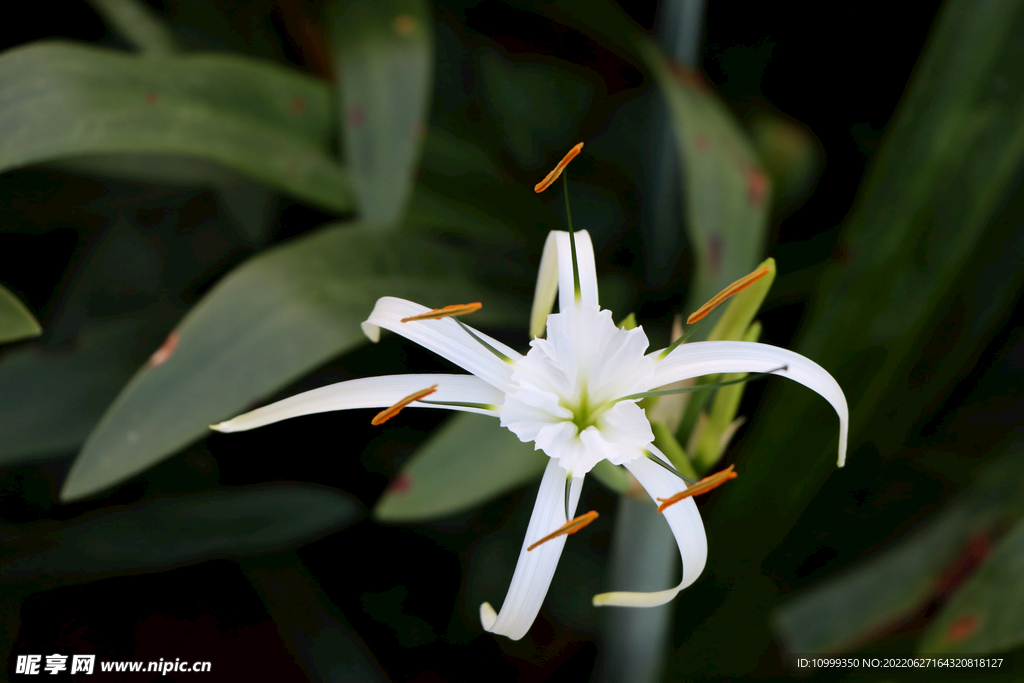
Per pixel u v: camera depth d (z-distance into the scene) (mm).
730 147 743
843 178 915
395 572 820
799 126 887
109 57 727
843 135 928
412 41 746
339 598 801
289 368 695
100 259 873
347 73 746
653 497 603
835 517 782
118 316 851
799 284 836
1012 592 668
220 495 767
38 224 854
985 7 723
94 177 862
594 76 985
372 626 787
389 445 849
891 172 739
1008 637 664
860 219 743
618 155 972
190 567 787
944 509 739
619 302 784
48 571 744
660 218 835
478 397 607
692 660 750
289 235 905
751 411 832
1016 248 754
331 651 751
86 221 881
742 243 725
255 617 770
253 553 765
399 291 732
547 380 612
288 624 756
